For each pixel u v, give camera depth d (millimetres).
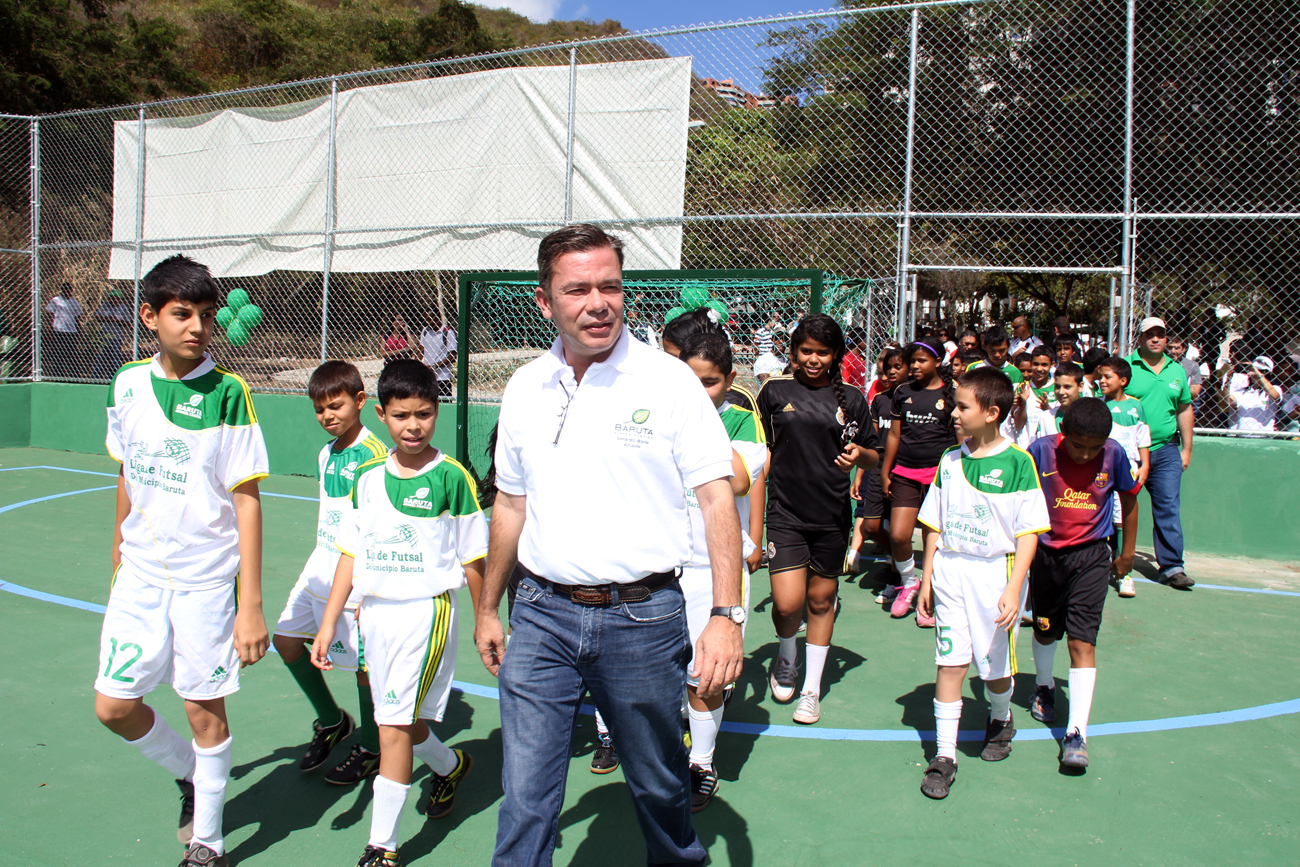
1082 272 6867
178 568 2725
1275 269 8516
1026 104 8086
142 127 10156
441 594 2859
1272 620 5402
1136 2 7852
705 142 7805
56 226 11164
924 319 13297
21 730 3781
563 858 2920
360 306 10359
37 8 17453
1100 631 5207
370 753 3410
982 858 2924
